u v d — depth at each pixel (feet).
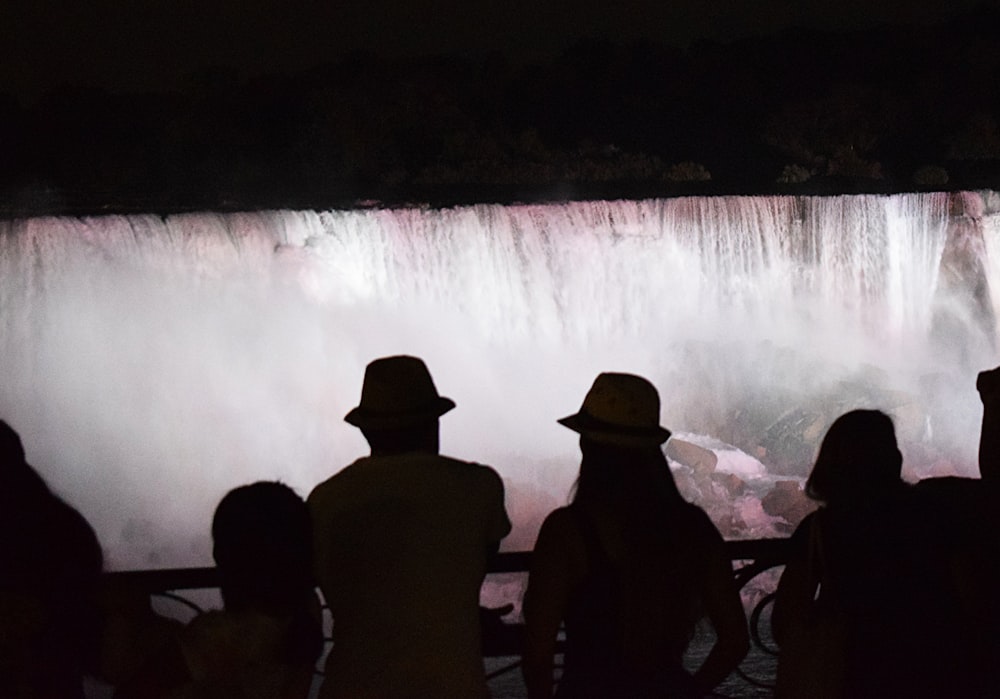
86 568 11.73
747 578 15.74
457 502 12.58
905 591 12.29
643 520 11.87
